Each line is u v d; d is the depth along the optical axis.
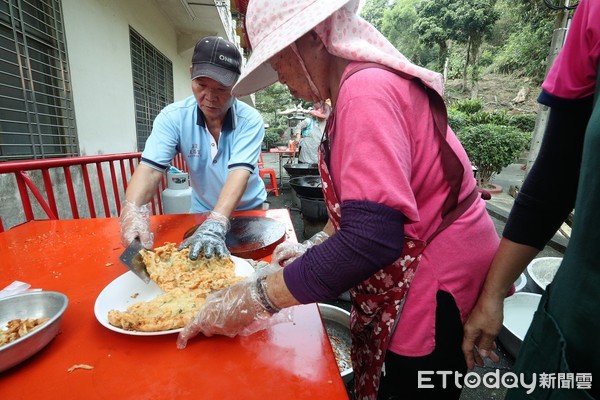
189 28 6.50
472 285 0.89
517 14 16.16
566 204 0.83
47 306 0.85
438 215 0.85
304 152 5.67
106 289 0.95
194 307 0.85
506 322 2.02
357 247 0.61
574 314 0.62
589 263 0.59
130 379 0.67
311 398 0.62
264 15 0.76
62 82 3.09
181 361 0.72
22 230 1.60
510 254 0.88
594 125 0.58
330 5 0.69
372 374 0.93
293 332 0.80
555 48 4.63
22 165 1.87
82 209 3.46
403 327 0.87
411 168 0.76
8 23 2.50
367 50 0.70
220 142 1.87
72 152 3.26
